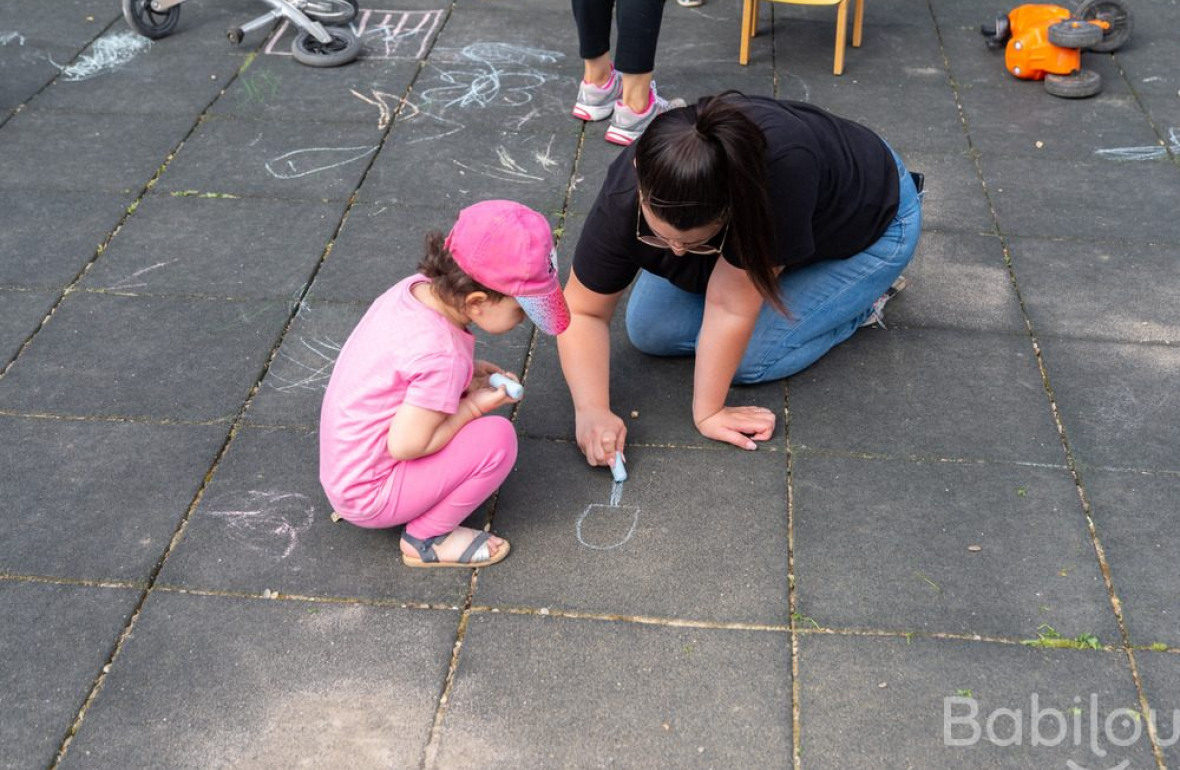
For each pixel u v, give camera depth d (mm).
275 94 4422
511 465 2467
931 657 2287
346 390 2252
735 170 2025
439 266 2115
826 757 2109
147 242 3574
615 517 2615
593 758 2111
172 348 3133
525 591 2436
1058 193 3830
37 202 3756
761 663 2277
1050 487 2686
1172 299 3326
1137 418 2889
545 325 2180
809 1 4430
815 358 3023
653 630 2348
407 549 2477
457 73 4586
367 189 3850
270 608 2398
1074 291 3363
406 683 2248
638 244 2514
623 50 3887
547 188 3865
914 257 3510
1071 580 2449
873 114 4316
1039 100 4406
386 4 5121
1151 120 4254
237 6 5109
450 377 2156
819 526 2588
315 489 2693
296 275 3430
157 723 2170
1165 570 2471
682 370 3061
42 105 4320
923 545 2537
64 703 2205
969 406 2934
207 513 2625
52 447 2799
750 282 2490
